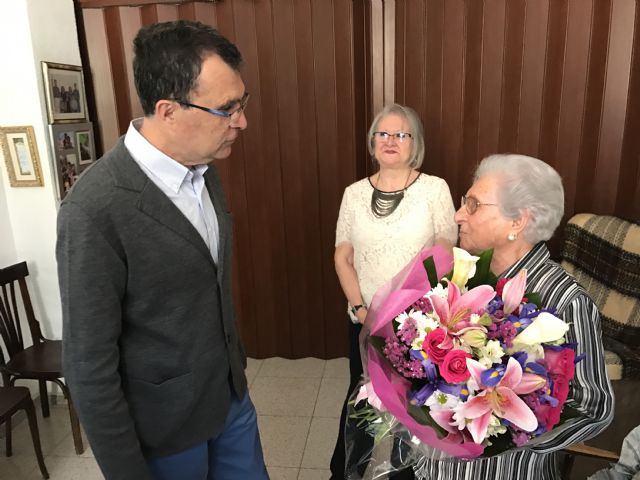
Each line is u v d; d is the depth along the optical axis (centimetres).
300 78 277
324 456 233
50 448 245
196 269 120
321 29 269
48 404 270
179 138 114
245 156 291
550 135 261
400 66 272
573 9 245
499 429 90
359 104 279
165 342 122
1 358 239
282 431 251
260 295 312
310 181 291
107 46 282
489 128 267
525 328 92
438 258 110
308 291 309
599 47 246
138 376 122
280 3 268
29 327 268
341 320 311
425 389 92
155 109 111
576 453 146
